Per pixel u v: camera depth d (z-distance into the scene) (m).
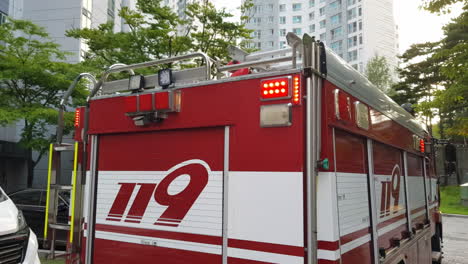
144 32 12.29
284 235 2.15
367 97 3.04
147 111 2.65
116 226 2.83
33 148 15.63
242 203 2.31
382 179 3.42
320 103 2.22
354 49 62.72
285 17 75.31
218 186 2.41
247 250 2.26
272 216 2.20
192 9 13.06
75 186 3.11
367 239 2.84
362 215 2.77
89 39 13.35
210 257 2.39
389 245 3.51
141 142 2.79
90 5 23.80
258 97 2.31
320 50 2.28
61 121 3.46
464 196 24.56
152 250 2.63
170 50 12.40
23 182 24.23
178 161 2.60
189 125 2.54
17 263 3.72
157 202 2.65
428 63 30.72
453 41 29.20
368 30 61.12
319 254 2.15
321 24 70.56
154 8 12.52
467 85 11.25
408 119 4.59
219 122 2.43
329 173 2.20
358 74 2.94
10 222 3.79
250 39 14.24
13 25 14.80
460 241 12.45
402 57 33.22
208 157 2.47
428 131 6.11
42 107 14.58
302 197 2.12
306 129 2.15
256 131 2.30
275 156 2.22
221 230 2.37
